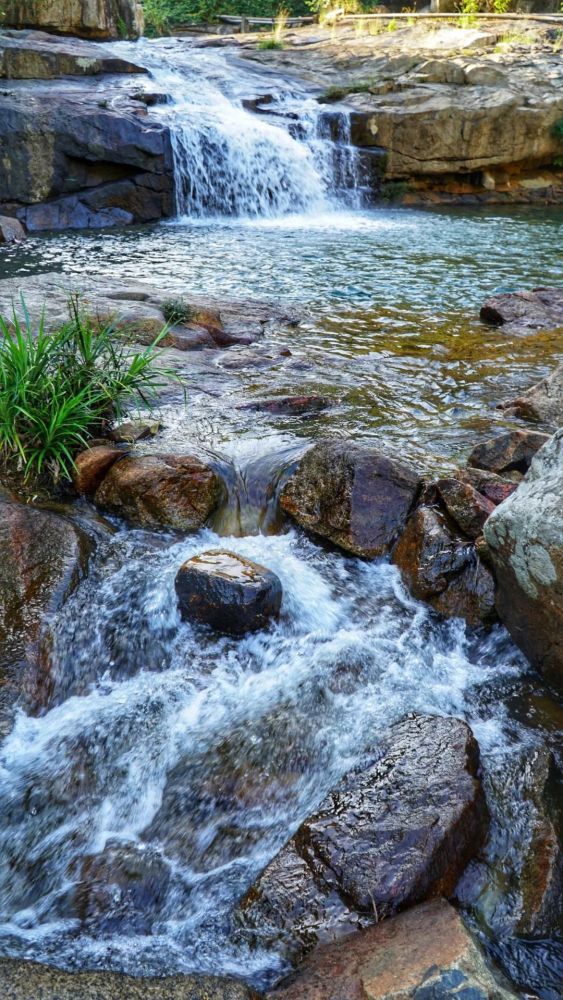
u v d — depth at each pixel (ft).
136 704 11.86
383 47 70.28
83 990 7.57
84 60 56.08
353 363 22.44
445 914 8.16
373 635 13.07
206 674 12.39
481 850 9.40
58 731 11.37
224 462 15.93
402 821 9.16
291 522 15.19
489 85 62.90
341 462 14.92
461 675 12.42
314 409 19.08
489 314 26.81
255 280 32.14
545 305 27.66
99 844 10.05
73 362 16.93
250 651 12.75
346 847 8.98
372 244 41.14
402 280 32.60
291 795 10.39
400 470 14.85
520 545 11.28
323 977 7.75
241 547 14.61
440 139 60.18
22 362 16.05
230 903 9.15
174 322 23.65
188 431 17.34
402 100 61.46
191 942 8.79
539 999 8.09
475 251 39.37
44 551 13.53
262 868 9.55
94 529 14.60
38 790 10.57
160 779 10.75
